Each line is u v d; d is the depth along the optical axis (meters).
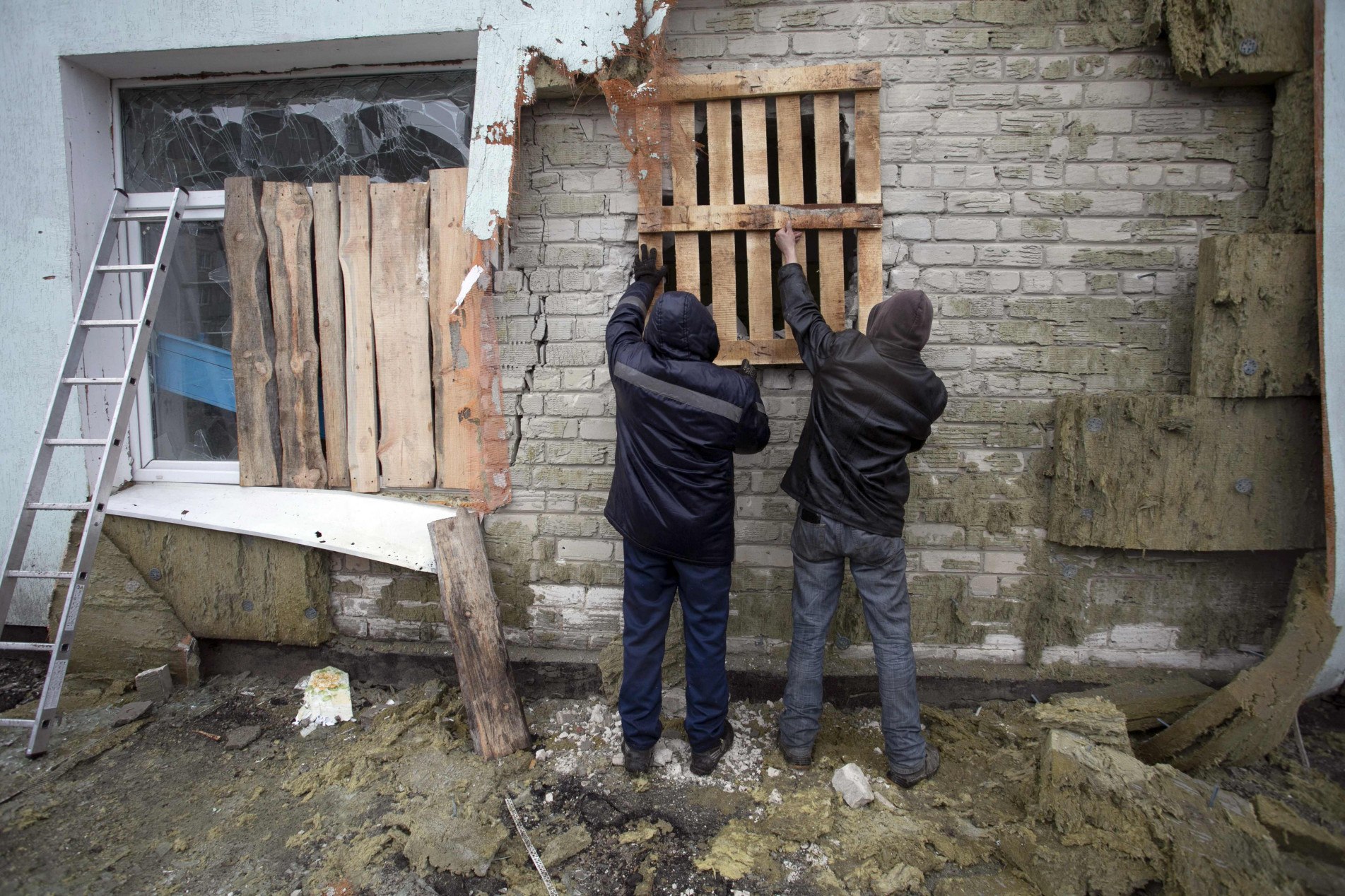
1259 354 2.81
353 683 3.42
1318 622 2.77
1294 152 2.80
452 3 3.06
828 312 3.02
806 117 3.09
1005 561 3.15
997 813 2.56
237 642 3.51
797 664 2.80
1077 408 2.97
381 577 3.41
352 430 3.41
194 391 3.65
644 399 2.60
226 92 3.57
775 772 2.80
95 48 3.28
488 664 3.00
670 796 2.70
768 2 2.99
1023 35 2.94
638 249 3.09
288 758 2.92
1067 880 2.21
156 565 3.44
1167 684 3.02
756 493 3.18
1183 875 2.11
